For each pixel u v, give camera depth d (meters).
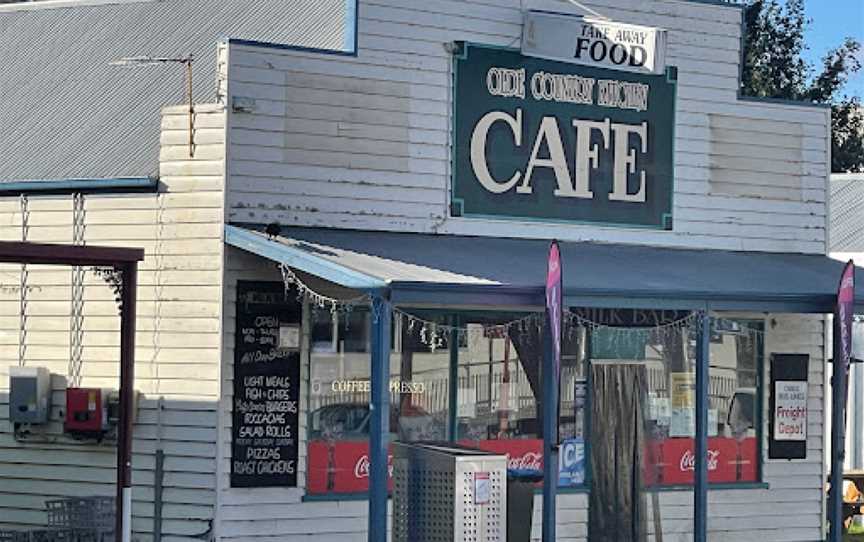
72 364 19.33
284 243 17.95
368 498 18.25
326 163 19.20
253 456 18.59
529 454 20.42
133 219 18.95
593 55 20.67
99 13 23.64
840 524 20.12
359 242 18.83
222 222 18.45
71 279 19.39
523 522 18.47
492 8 20.42
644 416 21.52
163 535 18.55
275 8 22.44
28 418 19.06
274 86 18.84
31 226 19.48
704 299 18.89
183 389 18.58
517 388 20.38
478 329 20.11
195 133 18.67
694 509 19.83
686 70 21.97
